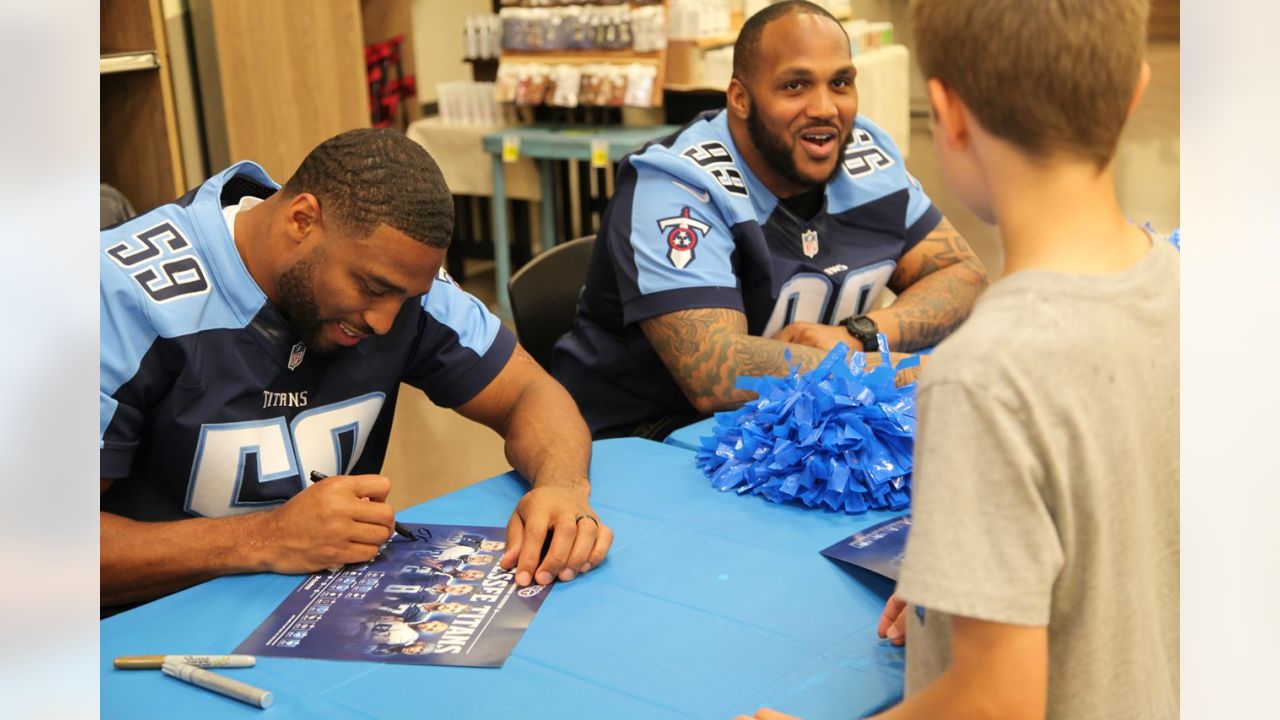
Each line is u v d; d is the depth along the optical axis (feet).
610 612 3.82
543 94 15.17
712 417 6.48
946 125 2.36
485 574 4.15
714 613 3.80
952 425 2.15
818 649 3.54
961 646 2.21
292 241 4.53
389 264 4.42
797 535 4.45
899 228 7.49
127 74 11.50
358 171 4.37
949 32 2.23
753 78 6.69
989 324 2.20
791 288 7.10
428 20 20.90
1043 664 2.17
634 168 6.95
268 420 4.91
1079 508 2.19
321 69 13.73
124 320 4.58
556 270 7.75
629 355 7.21
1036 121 2.19
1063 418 2.15
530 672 3.43
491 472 10.94
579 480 4.84
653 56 14.66
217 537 4.28
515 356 5.74
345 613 3.85
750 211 6.86
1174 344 2.28
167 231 4.77
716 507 4.75
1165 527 2.35
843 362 5.10
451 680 3.39
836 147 6.82
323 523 4.16
